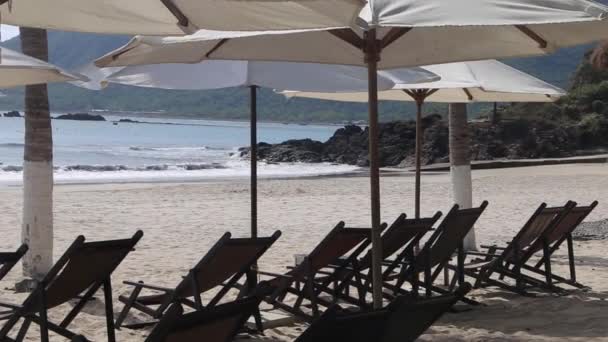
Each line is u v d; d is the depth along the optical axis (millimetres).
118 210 17969
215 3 4016
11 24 4418
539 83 7867
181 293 6008
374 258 5316
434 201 20750
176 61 5926
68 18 4359
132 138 84938
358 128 60094
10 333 6605
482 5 4355
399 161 55375
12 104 160125
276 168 48281
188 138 93750
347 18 3646
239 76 6891
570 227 8461
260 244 6094
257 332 6555
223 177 36031
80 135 84562
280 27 4250
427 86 7570
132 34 4418
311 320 6547
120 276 9516
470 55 6230
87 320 7078
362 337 3727
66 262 5297
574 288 8594
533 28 5617
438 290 7555
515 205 19250
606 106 61969
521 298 7984
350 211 18328
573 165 39719
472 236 10930
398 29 5203
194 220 16328
